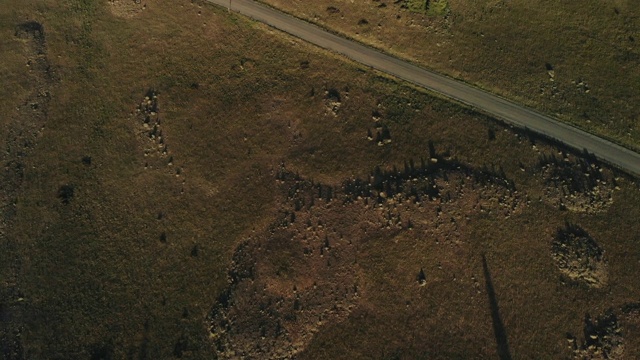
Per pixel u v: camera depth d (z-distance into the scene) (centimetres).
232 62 4647
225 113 4525
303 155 4412
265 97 4578
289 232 4138
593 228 4322
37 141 4444
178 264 4147
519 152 4509
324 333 3897
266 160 4412
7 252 4156
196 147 4425
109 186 4338
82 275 4103
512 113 4650
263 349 3788
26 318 3956
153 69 4619
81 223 4244
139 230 4231
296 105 4559
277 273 3981
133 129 4472
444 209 4203
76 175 4359
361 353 3862
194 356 3875
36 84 4572
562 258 4175
